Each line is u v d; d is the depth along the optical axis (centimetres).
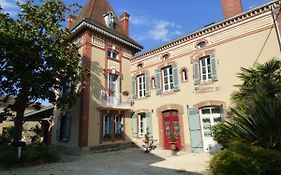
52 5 1215
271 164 484
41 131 1964
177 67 1426
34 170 871
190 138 1275
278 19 1021
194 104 1291
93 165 955
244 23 1150
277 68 838
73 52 1296
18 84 1081
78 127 1364
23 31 1084
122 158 1143
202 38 1322
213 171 575
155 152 1324
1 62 1034
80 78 1391
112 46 1656
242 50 1134
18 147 980
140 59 1712
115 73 1625
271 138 538
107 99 1513
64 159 1147
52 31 1154
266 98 622
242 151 536
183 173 749
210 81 1238
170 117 1434
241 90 895
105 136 1453
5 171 862
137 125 1633
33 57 1023
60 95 1508
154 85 1569
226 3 1320
